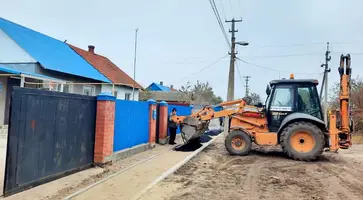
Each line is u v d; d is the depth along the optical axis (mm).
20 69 15234
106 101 8133
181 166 8828
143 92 34000
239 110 11766
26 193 5531
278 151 12492
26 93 5625
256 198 5824
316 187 6707
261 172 8242
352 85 23750
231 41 22094
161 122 13953
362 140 18594
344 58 10398
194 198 5738
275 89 11445
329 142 10273
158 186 6523
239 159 10453
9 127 5285
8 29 16234
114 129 9070
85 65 19969
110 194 5820
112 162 8656
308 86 11188
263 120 11383
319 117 11023
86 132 7762
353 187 6777
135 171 7848
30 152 5773
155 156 10336
